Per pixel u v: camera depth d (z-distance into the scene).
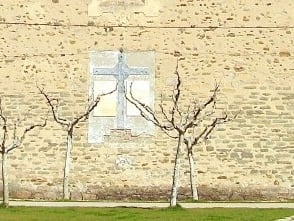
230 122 19.61
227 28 20.02
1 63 20.02
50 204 17.02
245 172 19.45
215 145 19.52
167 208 15.36
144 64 19.94
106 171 19.53
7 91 19.88
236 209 15.43
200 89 19.75
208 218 13.12
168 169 19.48
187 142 18.97
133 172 19.52
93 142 19.66
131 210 14.81
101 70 19.95
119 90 19.86
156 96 19.77
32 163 19.56
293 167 19.47
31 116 19.73
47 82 19.89
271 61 19.88
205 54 19.92
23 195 19.44
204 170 19.44
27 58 20.02
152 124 19.67
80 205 16.64
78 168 19.53
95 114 19.77
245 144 19.52
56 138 19.64
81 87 19.88
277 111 19.64
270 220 12.83
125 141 19.66
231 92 19.73
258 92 19.73
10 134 19.66
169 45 20.00
